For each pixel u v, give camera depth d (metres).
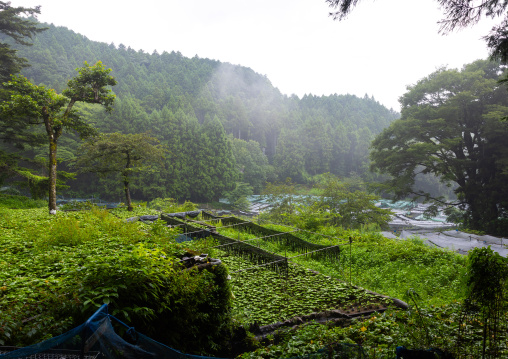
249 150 121.06
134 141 24.94
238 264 12.88
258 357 5.49
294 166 115.81
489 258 4.09
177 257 7.52
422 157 39.34
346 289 10.45
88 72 20.59
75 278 4.95
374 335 6.11
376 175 109.88
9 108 18.52
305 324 7.32
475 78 38.69
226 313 6.69
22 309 4.16
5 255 7.81
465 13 5.22
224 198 94.69
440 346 4.96
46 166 30.33
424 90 43.81
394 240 18.38
